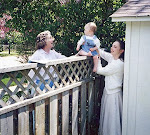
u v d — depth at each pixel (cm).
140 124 385
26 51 752
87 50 405
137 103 382
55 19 545
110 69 393
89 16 511
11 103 267
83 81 402
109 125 407
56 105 343
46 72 318
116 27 498
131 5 383
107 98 409
